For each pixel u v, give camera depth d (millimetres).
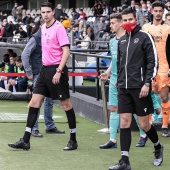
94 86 24422
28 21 56250
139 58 11891
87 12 59594
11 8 71188
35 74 15531
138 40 11914
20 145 13828
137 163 12773
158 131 16578
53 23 13883
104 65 27375
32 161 12789
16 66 25109
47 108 16281
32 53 15523
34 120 13883
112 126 14336
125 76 11914
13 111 20812
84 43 40781
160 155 12594
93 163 12688
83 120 19016
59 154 13570
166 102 15875
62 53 13805
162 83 15727
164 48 15727
